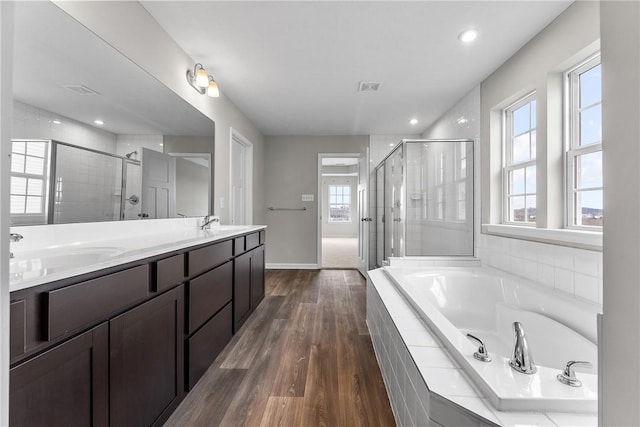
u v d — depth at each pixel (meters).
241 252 2.55
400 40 2.22
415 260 2.92
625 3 0.34
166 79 2.15
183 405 1.54
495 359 1.06
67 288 0.85
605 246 0.35
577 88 1.98
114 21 1.65
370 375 1.83
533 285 2.08
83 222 1.51
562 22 1.91
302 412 1.50
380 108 3.69
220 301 2.07
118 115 1.72
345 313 2.93
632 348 0.32
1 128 0.36
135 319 1.16
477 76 2.80
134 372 1.15
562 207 2.03
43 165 1.30
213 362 1.97
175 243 1.44
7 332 0.37
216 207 3.07
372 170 4.88
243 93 3.23
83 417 0.91
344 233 11.71
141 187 1.94
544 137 2.07
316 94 3.24
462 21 2.00
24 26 1.23
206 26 2.07
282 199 5.12
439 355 1.17
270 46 2.31
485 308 2.34
